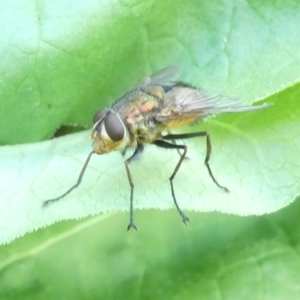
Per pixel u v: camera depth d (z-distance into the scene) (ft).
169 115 0.27
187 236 0.29
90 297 0.28
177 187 0.27
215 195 0.27
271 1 0.28
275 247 0.29
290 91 0.28
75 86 0.28
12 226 0.26
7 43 0.27
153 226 0.29
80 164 0.28
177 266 0.29
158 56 0.29
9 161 0.27
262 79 0.28
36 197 0.27
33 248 0.29
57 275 0.28
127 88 0.29
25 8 0.27
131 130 0.27
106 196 0.27
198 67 0.29
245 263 0.28
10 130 0.28
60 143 0.28
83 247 0.29
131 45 0.29
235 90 0.28
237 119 0.28
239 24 0.29
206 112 0.27
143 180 0.27
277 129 0.28
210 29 0.29
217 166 0.28
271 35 0.28
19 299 0.28
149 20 0.28
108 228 0.29
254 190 0.27
